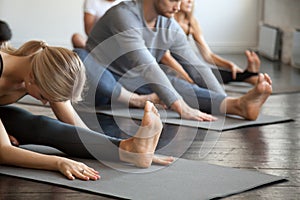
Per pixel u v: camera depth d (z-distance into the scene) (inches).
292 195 83.5
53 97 89.9
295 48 227.9
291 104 152.3
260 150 107.3
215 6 279.3
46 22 275.6
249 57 179.3
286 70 218.1
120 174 91.0
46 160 91.3
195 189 84.4
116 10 132.9
